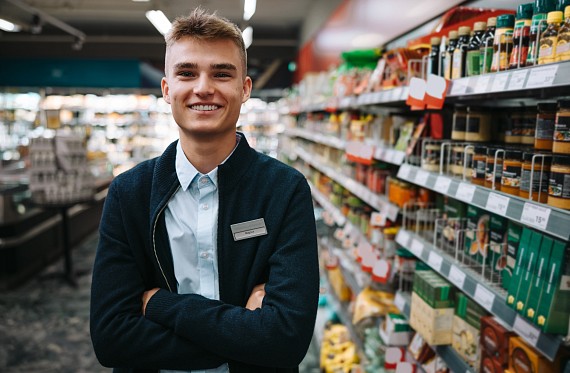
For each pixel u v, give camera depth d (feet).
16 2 26.73
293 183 4.02
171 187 4.00
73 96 41.91
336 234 12.65
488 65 5.19
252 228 3.95
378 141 9.73
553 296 3.81
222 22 3.74
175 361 3.73
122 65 41.52
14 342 12.76
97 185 26.27
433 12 9.76
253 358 3.63
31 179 16.72
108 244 4.01
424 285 6.27
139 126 42.55
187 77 3.77
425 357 6.91
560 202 3.92
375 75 9.00
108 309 3.85
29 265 18.53
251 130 43.52
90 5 32.27
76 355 12.09
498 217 5.36
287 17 35.19
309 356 12.08
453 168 6.22
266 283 3.94
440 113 7.23
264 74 43.60
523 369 4.38
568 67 3.51
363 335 9.72
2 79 40.83
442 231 6.71
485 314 5.25
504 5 7.10
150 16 27.76
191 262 4.05
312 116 19.79
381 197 8.96
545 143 4.67
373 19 14.64
